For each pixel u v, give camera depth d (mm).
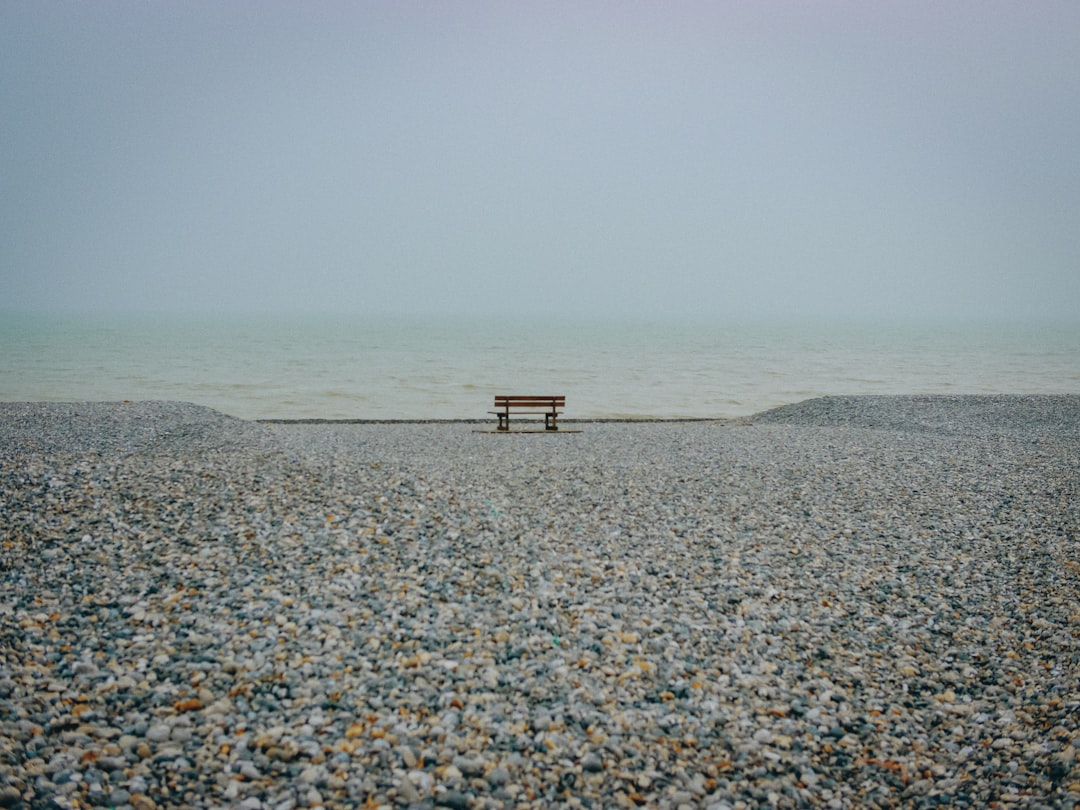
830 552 9617
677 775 5113
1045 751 5316
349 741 5191
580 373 53844
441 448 18578
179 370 52781
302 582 7605
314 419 27828
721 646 6938
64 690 5543
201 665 6000
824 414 26688
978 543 10125
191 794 4578
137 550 8148
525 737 5383
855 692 6324
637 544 9570
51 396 37312
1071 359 73500
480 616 7188
